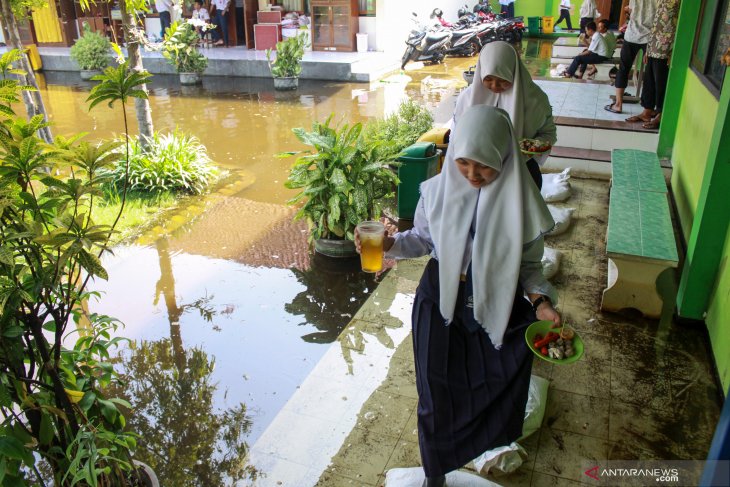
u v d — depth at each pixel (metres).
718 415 3.13
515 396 2.36
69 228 2.07
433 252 2.62
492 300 2.34
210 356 3.87
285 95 12.06
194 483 2.83
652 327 3.91
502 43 3.85
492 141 2.19
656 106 6.74
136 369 3.76
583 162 6.60
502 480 2.73
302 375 3.66
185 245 5.48
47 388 2.15
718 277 3.65
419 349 2.47
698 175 4.73
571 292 4.33
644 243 3.90
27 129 2.12
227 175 7.36
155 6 16.31
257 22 15.91
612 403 3.22
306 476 2.80
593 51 10.55
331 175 4.94
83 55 13.97
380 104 10.98
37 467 3.02
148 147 6.90
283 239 5.57
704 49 5.35
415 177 5.54
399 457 2.89
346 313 4.32
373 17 15.21
